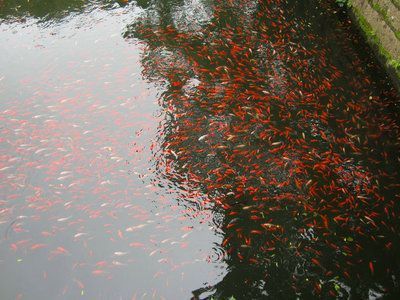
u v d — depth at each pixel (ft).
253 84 19.77
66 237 14.92
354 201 15.33
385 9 20.15
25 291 13.71
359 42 21.94
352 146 17.06
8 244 14.78
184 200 15.69
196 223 15.06
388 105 18.71
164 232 14.90
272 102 18.88
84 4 25.48
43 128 18.26
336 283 13.38
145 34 23.12
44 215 15.48
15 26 24.00
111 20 24.27
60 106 19.21
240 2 25.21
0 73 21.02
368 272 13.58
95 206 15.67
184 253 14.38
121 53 22.00
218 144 17.34
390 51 19.76
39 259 14.42
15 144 17.63
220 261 14.12
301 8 24.44
